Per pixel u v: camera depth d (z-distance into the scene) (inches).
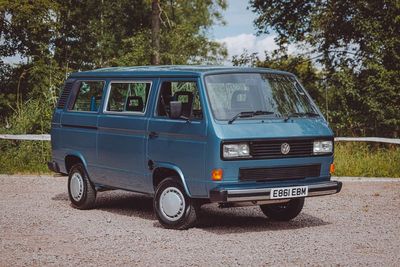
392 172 676.1
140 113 409.4
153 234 366.6
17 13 1299.2
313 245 337.7
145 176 403.9
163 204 385.7
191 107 376.8
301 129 379.9
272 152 367.2
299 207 408.8
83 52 1547.7
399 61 1014.4
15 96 1306.6
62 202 497.0
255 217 434.0
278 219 419.5
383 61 1027.9
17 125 780.0
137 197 527.5
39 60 1304.1
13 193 546.0
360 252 321.4
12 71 1350.9
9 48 1376.7
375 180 630.5
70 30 1529.3
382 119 979.3
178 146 378.0
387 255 314.8
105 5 1642.5
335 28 1137.4
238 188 358.3
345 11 1123.9
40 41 1387.8
